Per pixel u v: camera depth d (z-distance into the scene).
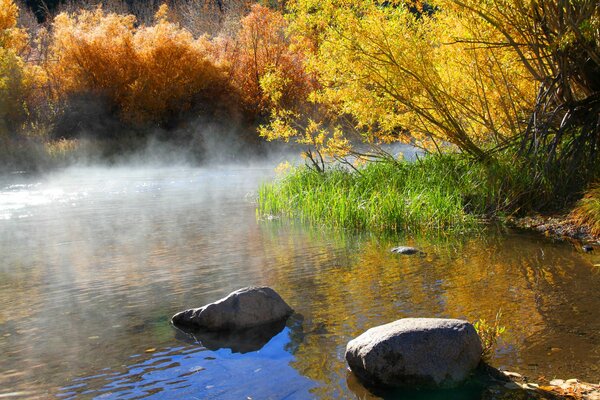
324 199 11.09
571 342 4.34
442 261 7.02
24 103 27.92
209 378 4.00
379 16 10.59
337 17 10.59
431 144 13.05
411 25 10.95
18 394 3.84
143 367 4.22
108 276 6.94
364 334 4.12
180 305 5.68
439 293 5.66
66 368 4.24
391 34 10.50
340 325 4.89
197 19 49.31
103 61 30.55
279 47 31.22
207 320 5.01
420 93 10.88
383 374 3.84
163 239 9.28
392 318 4.98
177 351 4.50
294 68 29.70
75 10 46.38
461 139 11.02
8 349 4.64
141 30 31.92
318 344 4.52
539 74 10.68
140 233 9.90
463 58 10.88
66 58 30.73
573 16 9.41
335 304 5.46
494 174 10.28
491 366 4.00
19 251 8.62
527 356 4.12
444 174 10.96
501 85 11.12
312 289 6.01
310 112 26.53
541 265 6.63
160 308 5.61
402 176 11.55
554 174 9.83
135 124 29.86
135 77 30.75
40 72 29.88
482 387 3.72
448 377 3.78
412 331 3.93
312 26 11.23
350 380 3.92
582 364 3.97
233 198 14.50
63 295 6.17
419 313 5.07
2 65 27.31
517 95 11.20
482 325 4.42
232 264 7.33
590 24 8.84
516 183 10.04
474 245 7.91
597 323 4.70
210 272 6.96
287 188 12.73
